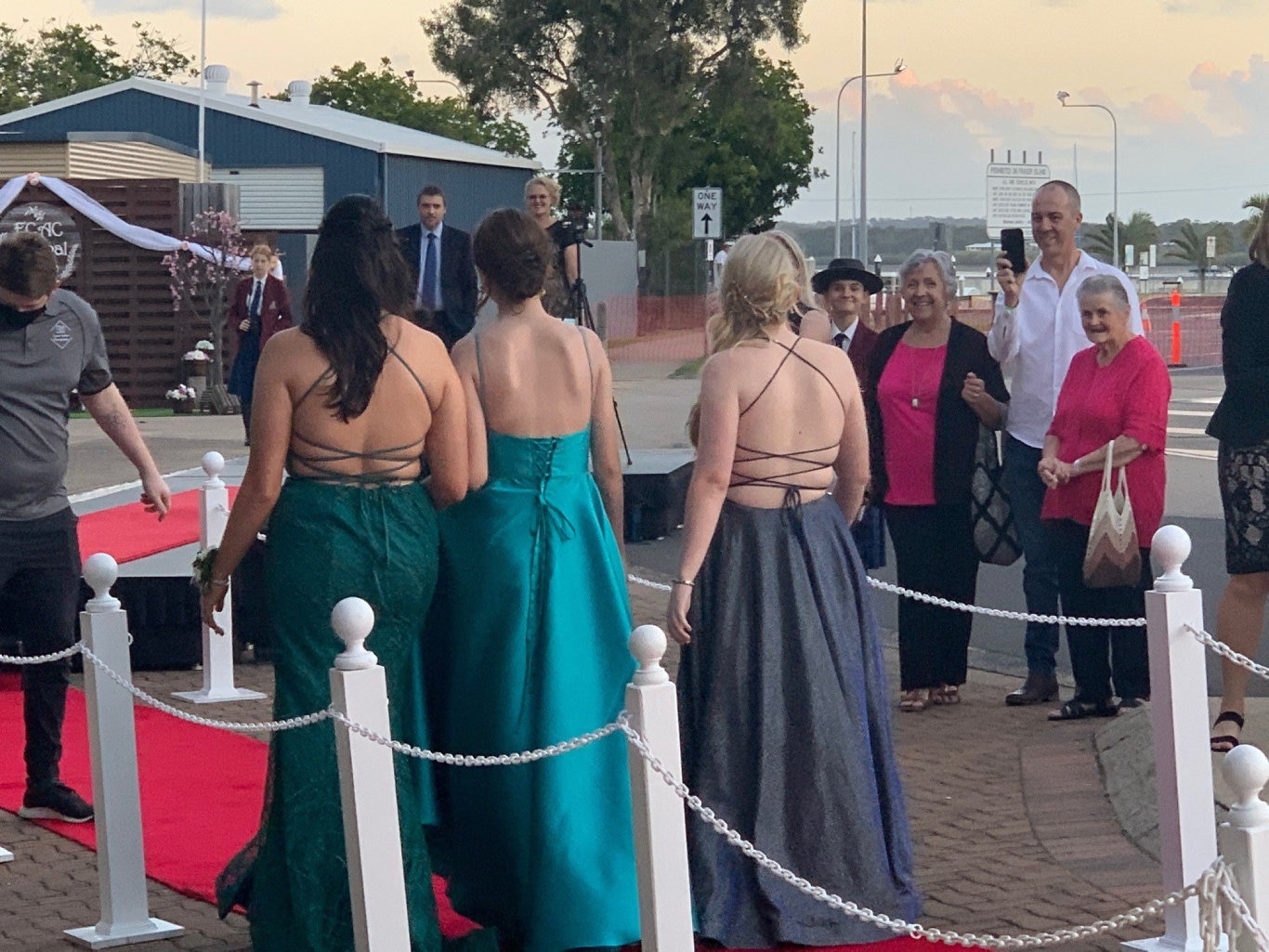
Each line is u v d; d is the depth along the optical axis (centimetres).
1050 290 781
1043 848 573
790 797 482
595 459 511
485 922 488
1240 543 629
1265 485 625
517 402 487
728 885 480
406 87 8906
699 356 3441
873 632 504
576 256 1087
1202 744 466
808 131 7475
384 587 448
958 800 636
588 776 479
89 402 627
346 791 403
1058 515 754
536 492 488
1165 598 462
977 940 351
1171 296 3706
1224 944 396
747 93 6206
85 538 1065
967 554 791
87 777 673
